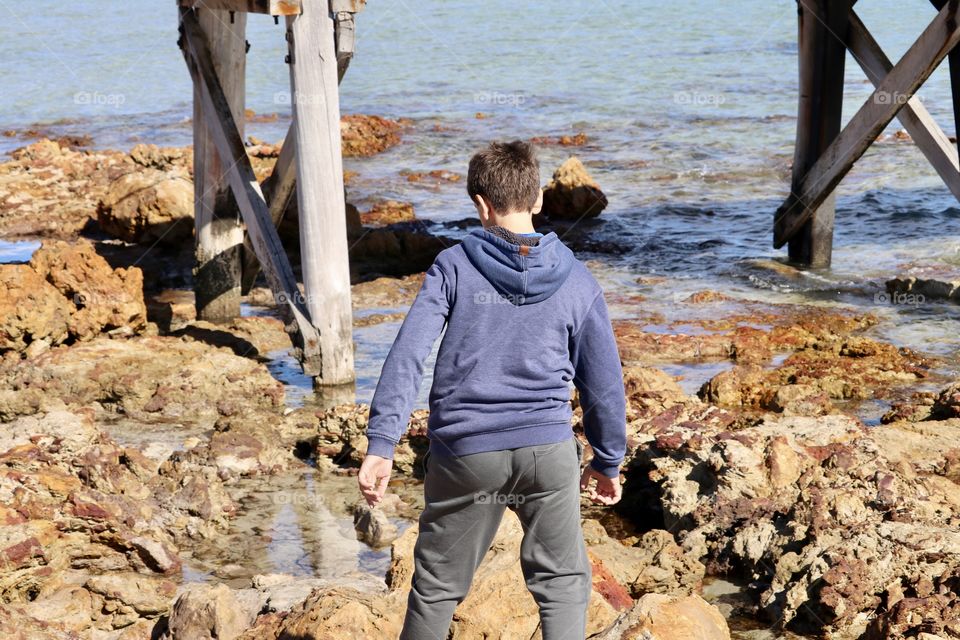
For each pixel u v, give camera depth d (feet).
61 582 16.21
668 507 19.26
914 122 37.06
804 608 15.75
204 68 30.55
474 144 71.51
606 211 51.34
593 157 65.82
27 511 17.33
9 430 20.74
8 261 40.57
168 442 23.68
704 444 19.71
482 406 9.32
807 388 25.93
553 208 49.96
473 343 9.39
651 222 48.75
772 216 49.19
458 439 9.35
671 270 40.24
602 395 9.86
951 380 27.17
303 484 21.62
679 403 23.84
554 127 77.56
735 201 52.75
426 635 9.93
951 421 22.50
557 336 9.52
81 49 138.00
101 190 51.83
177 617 14.33
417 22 161.89
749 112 80.69
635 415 22.93
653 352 30.14
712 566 17.69
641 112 82.58
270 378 27.20
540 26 153.48
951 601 14.69
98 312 29.73
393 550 14.80
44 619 14.97
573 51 125.49
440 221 49.06
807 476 18.70
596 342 9.80
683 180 58.39
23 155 59.47
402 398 9.23
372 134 72.69
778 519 17.97
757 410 25.88
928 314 33.53
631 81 100.17
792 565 16.39
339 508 20.35
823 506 17.57
